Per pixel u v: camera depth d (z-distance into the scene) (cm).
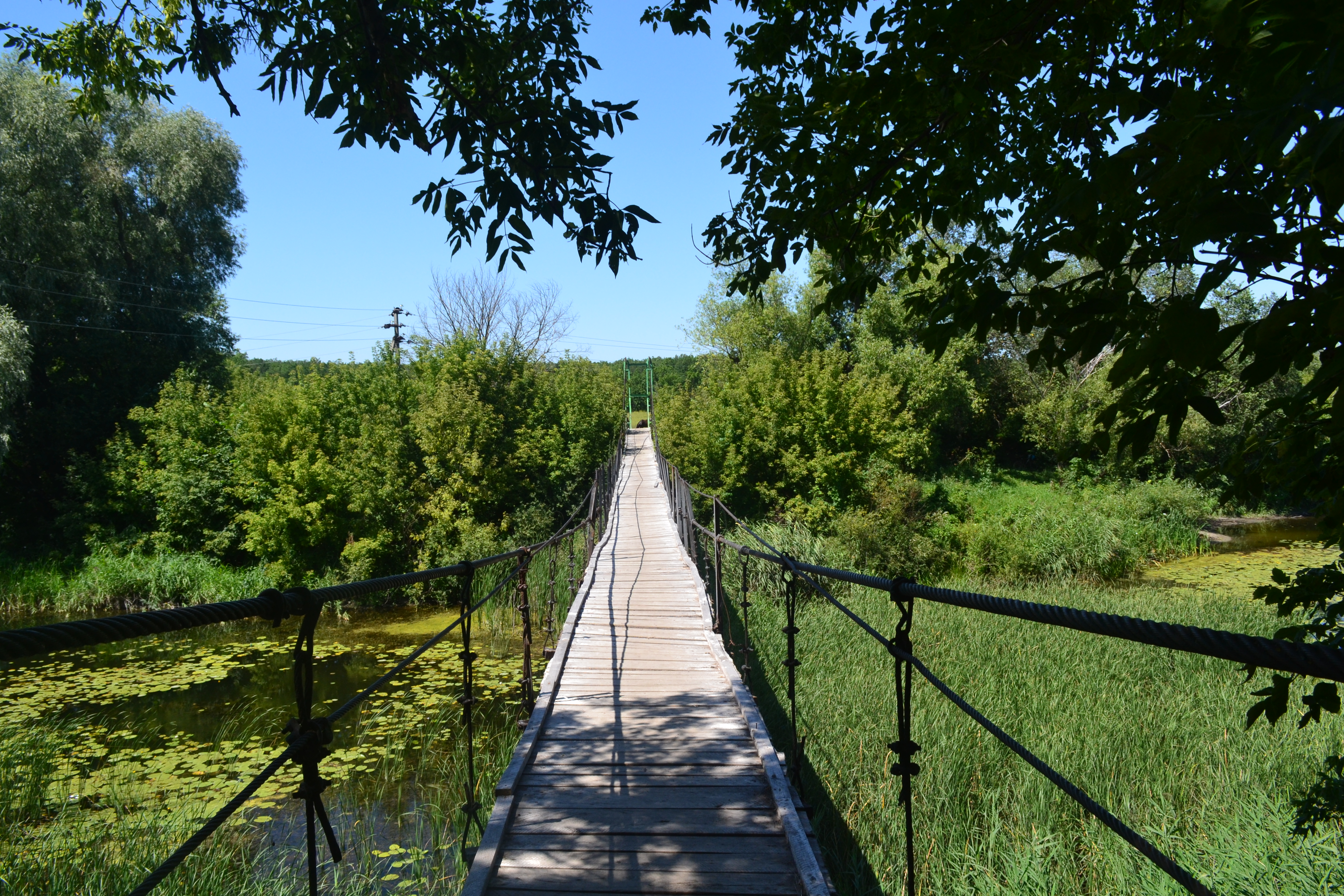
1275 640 84
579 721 488
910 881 205
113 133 2008
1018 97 297
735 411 2222
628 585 930
